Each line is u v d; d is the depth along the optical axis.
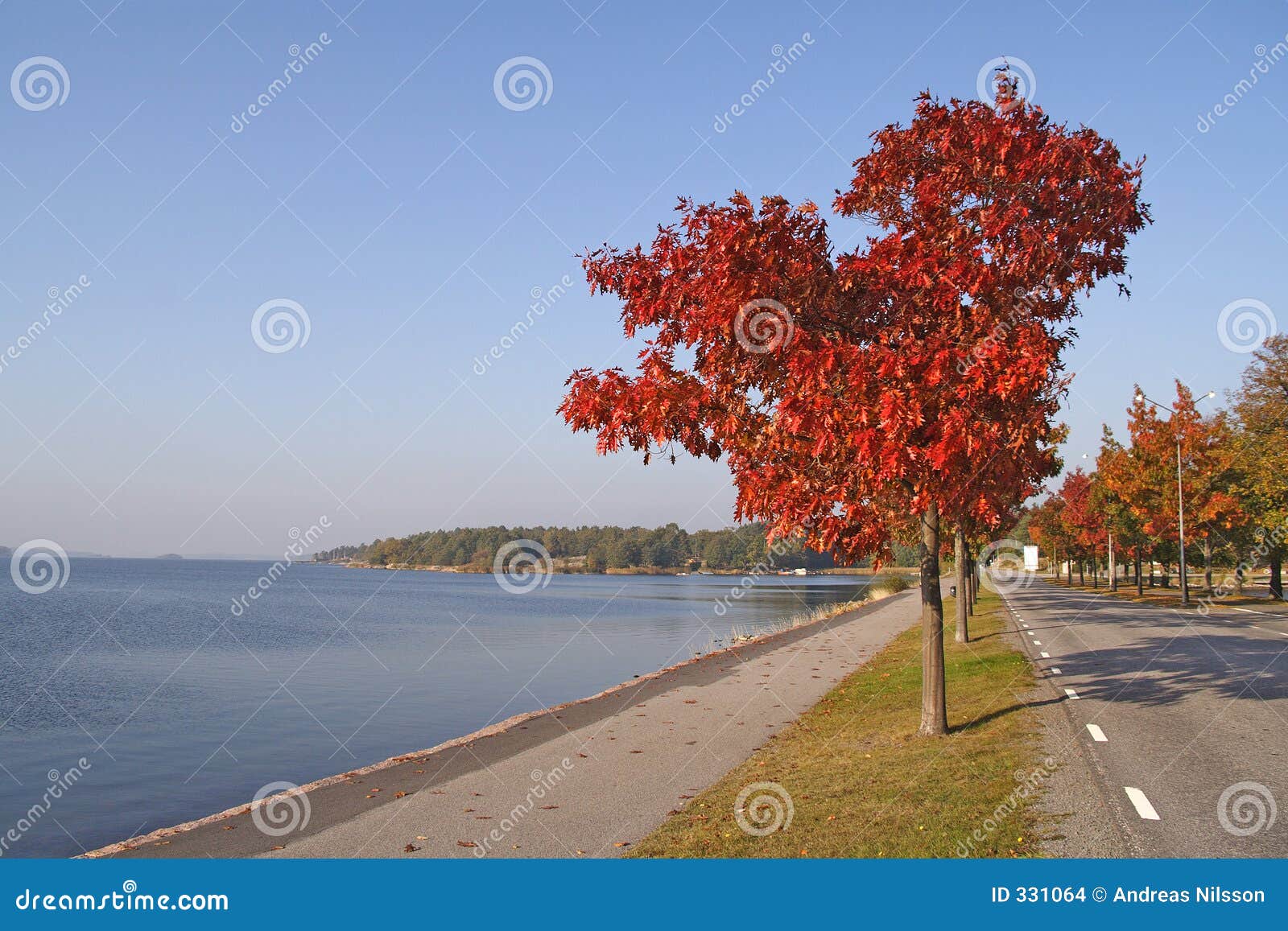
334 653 35.06
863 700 15.85
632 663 30.95
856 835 7.71
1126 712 13.03
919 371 9.09
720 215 9.66
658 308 10.69
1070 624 30.73
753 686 19.08
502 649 36.16
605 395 10.21
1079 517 60.00
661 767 11.33
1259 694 14.49
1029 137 9.94
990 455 9.06
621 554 153.75
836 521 10.03
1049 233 9.83
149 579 146.50
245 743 17.34
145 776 14.69
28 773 14.98
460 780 11.13
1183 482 42.41
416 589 120.38
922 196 10.29
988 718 13.12
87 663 32.16
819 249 10.27
